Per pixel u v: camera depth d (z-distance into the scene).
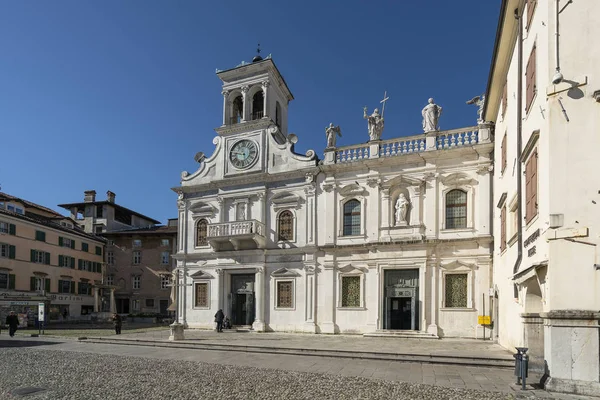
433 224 28.20
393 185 29.75
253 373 15.64
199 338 27.36
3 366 17.27
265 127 34.84
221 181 35.25
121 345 25.48
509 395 12.02
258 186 34.16
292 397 11.86
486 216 26.77
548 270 12.70
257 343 24.02
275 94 37.44
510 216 19.97
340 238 30.78
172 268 55.97
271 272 32.75
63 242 53.12
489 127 27.23
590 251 12.27
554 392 12.08
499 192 24.30
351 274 30.17
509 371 16.20
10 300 42.53
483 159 27.30
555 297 12.43
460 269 27.22
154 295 56.06
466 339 26.27
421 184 28.75
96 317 51.22
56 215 61.72
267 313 32.53
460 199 28.08
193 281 35.88
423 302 27.56
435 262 27.86
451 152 28.00
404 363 18.09
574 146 12.73
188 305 35.84
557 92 13.03
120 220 66.56
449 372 15.99
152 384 13.65
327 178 31.67
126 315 53.12
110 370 16.31
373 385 13.41
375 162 30.02
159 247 57.09
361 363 18.16
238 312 34.53
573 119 12.80
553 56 13.22
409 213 29.16
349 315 29.83
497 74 22.44
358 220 30.72
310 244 31.52
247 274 34.38
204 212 36.28
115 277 58.34
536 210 14.59
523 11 17.22
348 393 12.30
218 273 34.59
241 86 36.72
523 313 15.32
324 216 31.56
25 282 47.28
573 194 12.60
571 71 12.96
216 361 18.84
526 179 16.27
